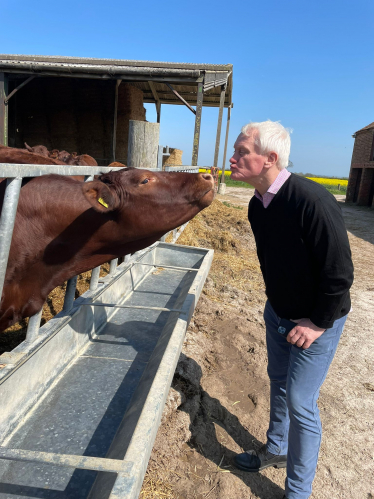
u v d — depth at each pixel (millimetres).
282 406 2512
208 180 2186
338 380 3779
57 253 2162
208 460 2600
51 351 2281
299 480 2188
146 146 4930
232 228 9914
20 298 2166
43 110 14453
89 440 1925
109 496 1127
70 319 2510
